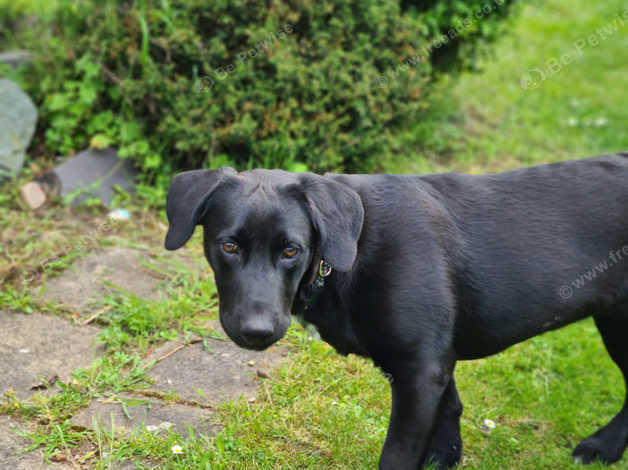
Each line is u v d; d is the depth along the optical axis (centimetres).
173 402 171
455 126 316
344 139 241
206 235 149
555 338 208
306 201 146
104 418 166
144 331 187
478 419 182
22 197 228
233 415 168
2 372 173
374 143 249
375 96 248
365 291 149
